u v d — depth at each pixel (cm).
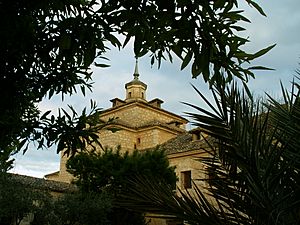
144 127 2994
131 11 247
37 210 1591
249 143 188
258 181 180
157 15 248
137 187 204
